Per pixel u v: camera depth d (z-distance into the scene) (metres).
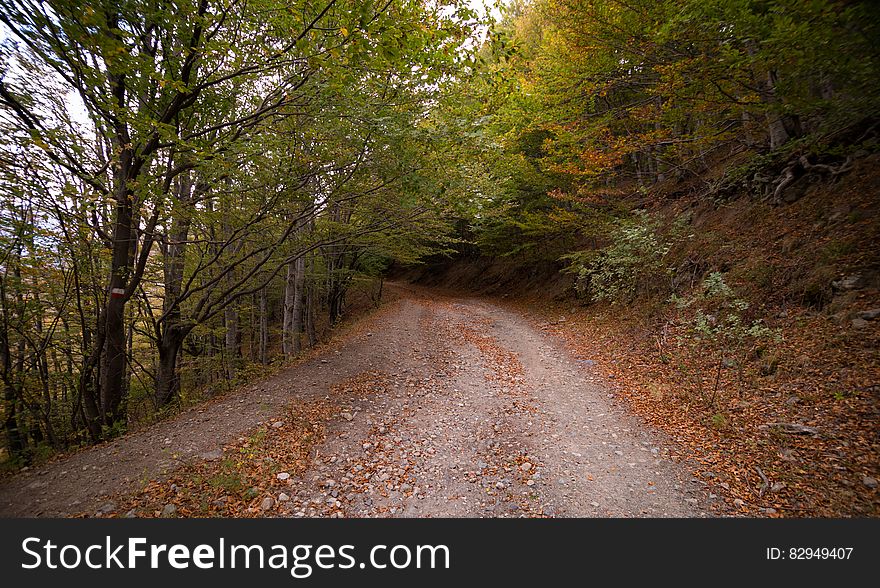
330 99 6.50
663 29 5.91
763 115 9.93
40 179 6.07
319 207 8.95
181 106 6.13
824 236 7.34
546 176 14.16
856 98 5.77
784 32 4.66
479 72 6.30
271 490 4.72
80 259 7.61
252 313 18.70
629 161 17.00
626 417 6.26
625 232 10.65
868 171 7.43
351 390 8.25
